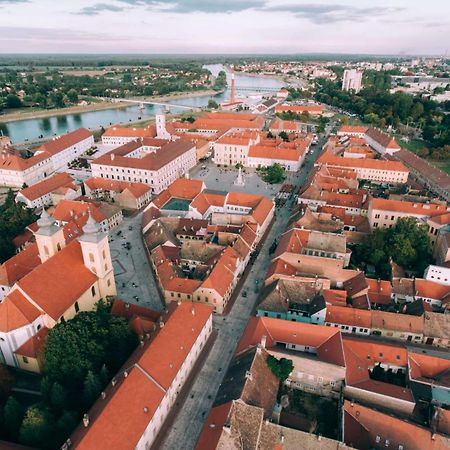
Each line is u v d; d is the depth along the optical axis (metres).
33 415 73.38
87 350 84.88
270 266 128.00
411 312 110.44
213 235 142.62
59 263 101.19
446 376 89.25
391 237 137.50
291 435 70.69
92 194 190.38
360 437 75.75
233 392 78.88
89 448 64.94
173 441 78.62
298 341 94.19
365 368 90.50
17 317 91.06
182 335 91.88
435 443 73.25
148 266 136.88
